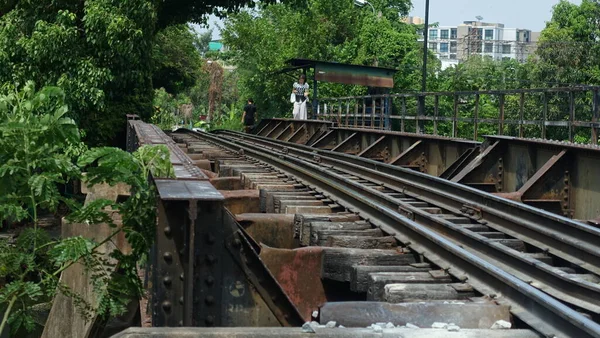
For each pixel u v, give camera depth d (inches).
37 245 204.5
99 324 318.0
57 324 335.3
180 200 177.6
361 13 1803.6
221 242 187.5
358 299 255.6
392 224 297.9
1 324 191.5
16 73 760.3
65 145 208.5
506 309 192.2
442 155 619.5
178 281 184.1
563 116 1221.1
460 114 1608.0
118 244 274.5
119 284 206.7
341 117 1058.7
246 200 325.4
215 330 157.8
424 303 190.7
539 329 175.3
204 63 2891.2
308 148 778.8
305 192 418.3
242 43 1683.1
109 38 763.4
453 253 236.8
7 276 206.5
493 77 1779.0
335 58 1667.1
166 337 153.2
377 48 1686.8
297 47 1624.0
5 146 197.9
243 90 1765.5
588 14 1582.2
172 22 1035.9
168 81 1679.4
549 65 1528.1
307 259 250.8
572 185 442.0
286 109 1664.6
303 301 249.8
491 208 376.5
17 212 196.2
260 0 1067.3
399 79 1658.5
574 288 233.6
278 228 306.0
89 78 762.8
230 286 187.9
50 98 216.4
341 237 276.7
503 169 532.1
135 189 207.2
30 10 795.4
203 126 2223.2
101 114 832.3
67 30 759.7
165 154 226.1
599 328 160.9
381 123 841.5
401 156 649.6
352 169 573.6
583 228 301.0
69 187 577.3
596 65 1520.7
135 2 783.1
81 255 203.3
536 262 255.0
